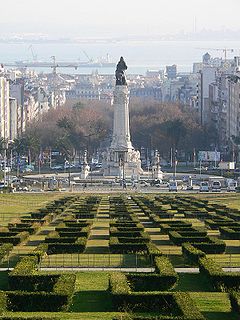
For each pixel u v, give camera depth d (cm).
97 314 14275
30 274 17512
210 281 17712
